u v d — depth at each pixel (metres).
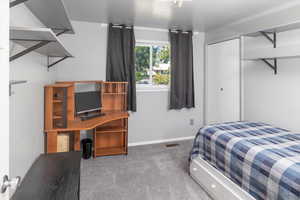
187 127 4.33
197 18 3.32
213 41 4.05
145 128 4.03
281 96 2.83
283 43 2.76
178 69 4.02
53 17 1.83
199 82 4.36
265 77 3.05
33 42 1.40
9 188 0.81
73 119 2.90
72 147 2.88
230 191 1.87
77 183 1.17
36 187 1.12
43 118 2.41
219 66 4.05
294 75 2.66
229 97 3.89
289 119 2.73
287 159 1.54
